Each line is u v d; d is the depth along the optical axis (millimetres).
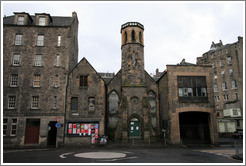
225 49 51219
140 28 29812
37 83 25734
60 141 23781
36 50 26594
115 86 28812
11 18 29281
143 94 26953
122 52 29281
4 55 25906
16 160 13133
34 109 24609
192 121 29453
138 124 26375
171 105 25281
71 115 25016
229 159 13898
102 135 24109
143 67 28516
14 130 24172
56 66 26219
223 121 42969
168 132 25250
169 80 26062
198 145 23766
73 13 31391
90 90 26000
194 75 26672
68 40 27297
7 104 24562
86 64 26891
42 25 27422
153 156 14867
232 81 48250
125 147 22062
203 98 26172
